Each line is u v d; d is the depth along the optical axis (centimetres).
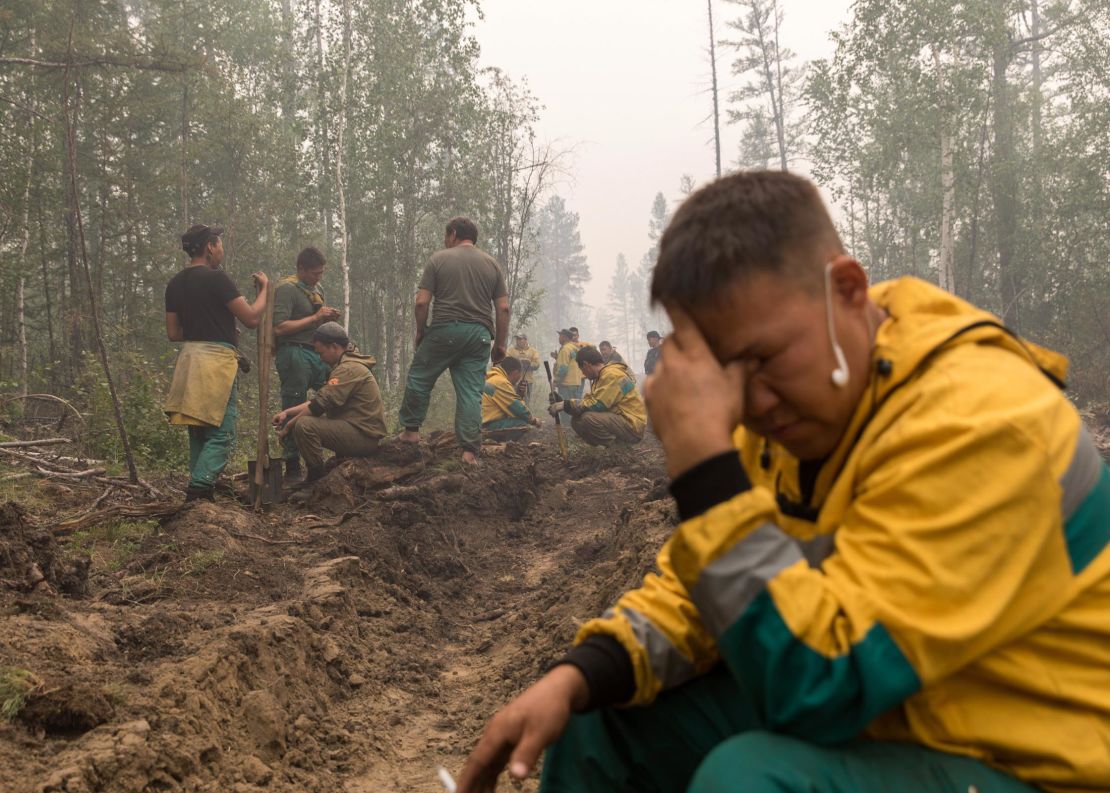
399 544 693
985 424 134
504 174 2709
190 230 696
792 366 142
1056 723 139
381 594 603
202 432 687
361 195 2519
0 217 1549
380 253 2591
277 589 536
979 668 139
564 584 615
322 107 2462
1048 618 137
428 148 2606
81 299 1719
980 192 2798
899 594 131
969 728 140
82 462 785
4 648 342
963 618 129
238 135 2291
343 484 755
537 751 159
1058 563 135
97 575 513
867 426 148
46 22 1543
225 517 627
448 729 425
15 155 1552
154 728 321
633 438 1098
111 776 283
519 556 777
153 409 916
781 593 133
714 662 172
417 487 790
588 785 174
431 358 868
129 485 680
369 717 431
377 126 2494
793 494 168
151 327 1869
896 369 146
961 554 131
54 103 1658
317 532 668
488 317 896
